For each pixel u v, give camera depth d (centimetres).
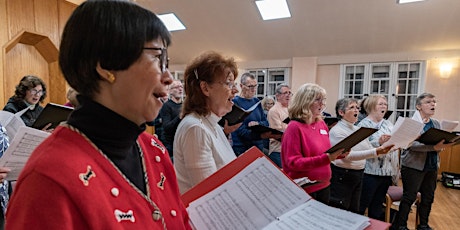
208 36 525
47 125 142
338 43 497
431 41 451
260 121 259
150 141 59
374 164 231
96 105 42
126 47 40
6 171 100
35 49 307
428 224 273
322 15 439
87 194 37
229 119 161
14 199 36
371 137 231
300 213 65
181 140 94
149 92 44
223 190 75
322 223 60
